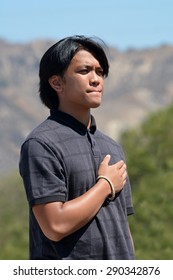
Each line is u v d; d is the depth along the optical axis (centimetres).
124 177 450
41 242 443
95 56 454
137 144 2553
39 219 431
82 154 445
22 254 2577
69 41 453
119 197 452
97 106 453
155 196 2105
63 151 440
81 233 431
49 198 427
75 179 438
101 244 432
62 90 457
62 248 431
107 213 439
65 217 420
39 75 467
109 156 451
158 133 2520
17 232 2844
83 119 459
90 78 450
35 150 439
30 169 438
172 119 2577
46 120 458
